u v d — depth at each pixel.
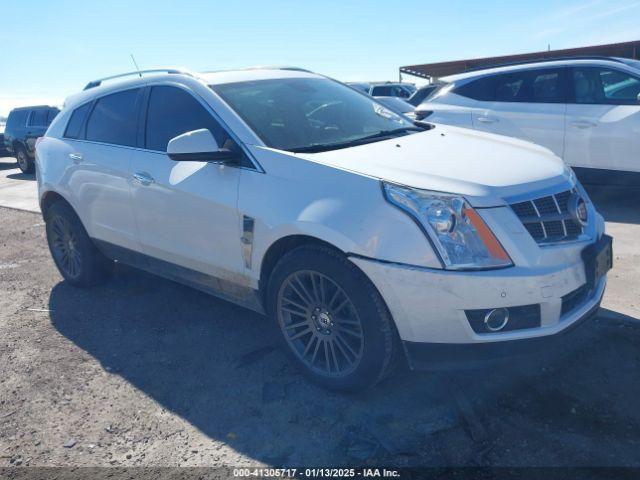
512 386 3.13
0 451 2.92
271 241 3.19
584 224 3.06
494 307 2.69
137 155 4.15
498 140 3.76
